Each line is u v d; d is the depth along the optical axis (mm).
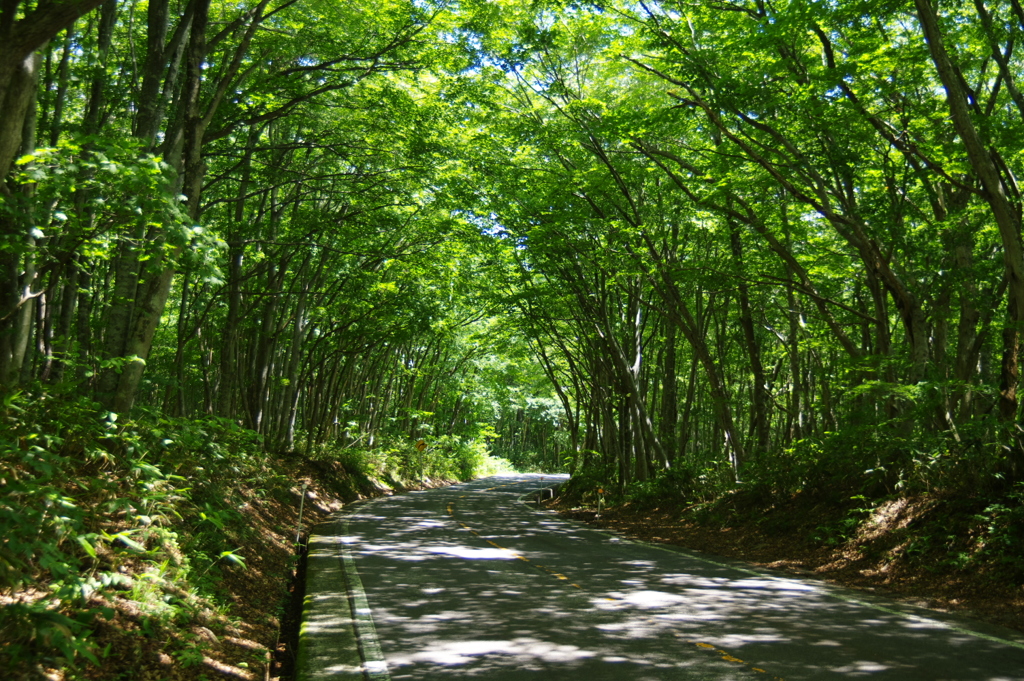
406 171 18641
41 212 7688
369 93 16609
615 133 16094
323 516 21406
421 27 14727
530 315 29203
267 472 17734
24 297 8211
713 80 14281
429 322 28125
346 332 30750
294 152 19719
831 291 19922
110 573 5891
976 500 11508
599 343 29359
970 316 16094
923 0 11250
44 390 7977
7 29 5832
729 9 14859
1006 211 11203
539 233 21734
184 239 7938
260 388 24812
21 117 6207
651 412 32344
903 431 14375
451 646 6863
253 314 24250
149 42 10953
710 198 15680
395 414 46625
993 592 9312
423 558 12961
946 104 13109
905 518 12492
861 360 14656
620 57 18391
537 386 48250
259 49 15922
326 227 20094
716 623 7938
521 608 8680
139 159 7551
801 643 7031
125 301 9961
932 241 14867
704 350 21500
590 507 28328
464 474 57281
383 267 25500
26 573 5109
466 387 51719
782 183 14359
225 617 7117
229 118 14320
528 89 20641
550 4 16531
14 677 4176
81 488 7113
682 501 22219
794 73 14000
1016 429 11461
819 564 12742
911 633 7512
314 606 8641
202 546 8516
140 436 9078
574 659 6414
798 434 27016
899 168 14469
